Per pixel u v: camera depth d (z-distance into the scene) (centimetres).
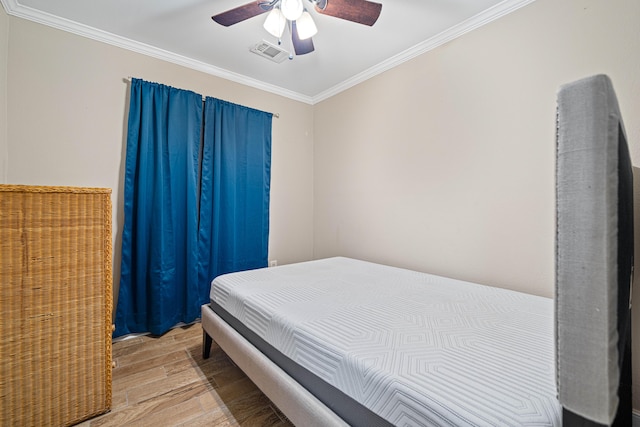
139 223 217
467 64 197
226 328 156
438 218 216
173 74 242
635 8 134
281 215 318
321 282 176
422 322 113
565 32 155
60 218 121
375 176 267
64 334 122
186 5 182
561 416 58
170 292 230
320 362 97
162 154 228
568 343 51
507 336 100
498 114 182
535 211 168
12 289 110
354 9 150
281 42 221
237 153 277
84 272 127
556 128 54
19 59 181
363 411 82
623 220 61
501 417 61
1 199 107
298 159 331
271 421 131
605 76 50
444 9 183
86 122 205
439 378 75
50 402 119
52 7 182
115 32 209
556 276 54
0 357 108
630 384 76
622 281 60
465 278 200
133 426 126
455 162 205
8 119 178
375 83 265
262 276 191
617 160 50
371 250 273
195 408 139
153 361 182
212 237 258
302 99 331
